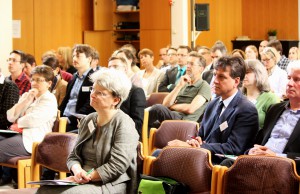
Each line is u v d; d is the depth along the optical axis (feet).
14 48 37.32
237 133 13.44
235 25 49.42
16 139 17.44
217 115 13.97
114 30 41.39
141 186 11.38
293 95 12.90
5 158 17.19
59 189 11.11
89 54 21.36
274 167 10.55
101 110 11.60
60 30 39.29
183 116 20.66
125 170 11.41
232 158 12.00
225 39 48.73
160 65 33.30
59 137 14.29
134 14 41.70
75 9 40.09
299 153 12.28
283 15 49.98
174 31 38.88
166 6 39.11
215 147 13.29
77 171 11.36
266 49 23.57
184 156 11.68
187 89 21.29
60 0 39.22
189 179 11.51
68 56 29.45
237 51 27.81
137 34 41.45
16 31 37.40
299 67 12.81
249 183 10.73
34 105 17.81
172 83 26.58
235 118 13.57
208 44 47.34
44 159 14.42
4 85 19.53
